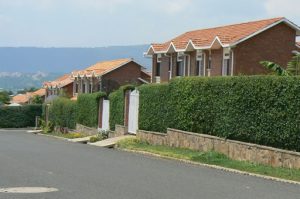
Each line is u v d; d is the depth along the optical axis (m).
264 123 20.00
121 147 29.58
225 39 36.97
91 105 44.62
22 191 13.11
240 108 21.53
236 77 22.00
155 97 30.16
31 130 65.12
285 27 37.28
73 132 49.31
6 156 22.89
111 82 66.94
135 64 68.88
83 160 21.39
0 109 73.31
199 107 24.95
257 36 36.66
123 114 36.25
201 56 40.72
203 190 13.64
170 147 27.00
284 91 19.00
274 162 19.11
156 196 12.50
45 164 19.55
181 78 26.86
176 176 16.55
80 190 13.30
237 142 21.42
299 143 18.27
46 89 94.00
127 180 15.28
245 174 17.67
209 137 23.66
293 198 12.74
